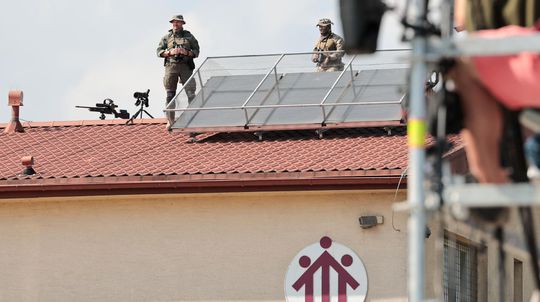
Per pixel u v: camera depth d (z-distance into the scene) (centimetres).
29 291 9356
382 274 8769
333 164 9019
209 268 9106
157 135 10244
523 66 2252
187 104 10231
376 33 2280
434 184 2261
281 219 9006
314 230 8938
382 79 10088
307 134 9919
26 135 10506
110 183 9188
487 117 2339
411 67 2228
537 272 2459
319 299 8856
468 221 2455
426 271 8244
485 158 2373
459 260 8475
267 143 9769
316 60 10381
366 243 8825
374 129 9912
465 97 2345
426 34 2241
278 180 8906
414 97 2206
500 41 2178
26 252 9394
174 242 9188
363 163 8975
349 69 10238
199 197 9181
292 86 10231
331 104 9831
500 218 2342
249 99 10081
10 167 9675
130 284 9212
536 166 2495
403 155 9138
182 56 10862
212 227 9131
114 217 9300
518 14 2345
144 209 9262
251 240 9050
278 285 8969
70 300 9288
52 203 9406
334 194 8919
